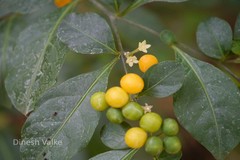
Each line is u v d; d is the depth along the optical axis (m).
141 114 0.29
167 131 0.29
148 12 0.43
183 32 0.46
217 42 0.33
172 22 0.47
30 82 0.32
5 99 0.38
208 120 0.30
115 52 0.31
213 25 0.33
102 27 0.31
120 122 0.30
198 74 0.31
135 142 0.29
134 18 0.42
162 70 0.30
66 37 0.31
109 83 0.42
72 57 0.43
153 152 0.29
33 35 0.34
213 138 0.30
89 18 0.31
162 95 0.30
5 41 0.38
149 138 0.29
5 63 0.38
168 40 0.33
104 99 0.30
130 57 0.31
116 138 0.30
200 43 0.33
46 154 0.30
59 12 0.35
